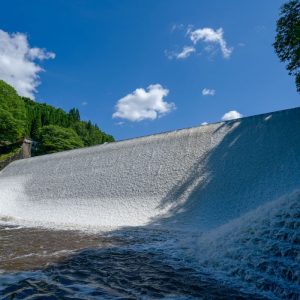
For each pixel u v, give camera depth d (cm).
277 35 2080
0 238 1538
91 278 864
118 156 3162
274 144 2228
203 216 2048
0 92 5538
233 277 912
